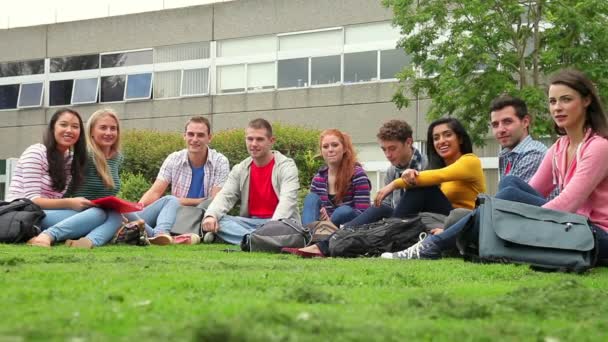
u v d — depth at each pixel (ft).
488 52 58.59
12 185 24.21
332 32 85.87
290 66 88.07
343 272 13.60
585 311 8.96
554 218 16.31
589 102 17.51
